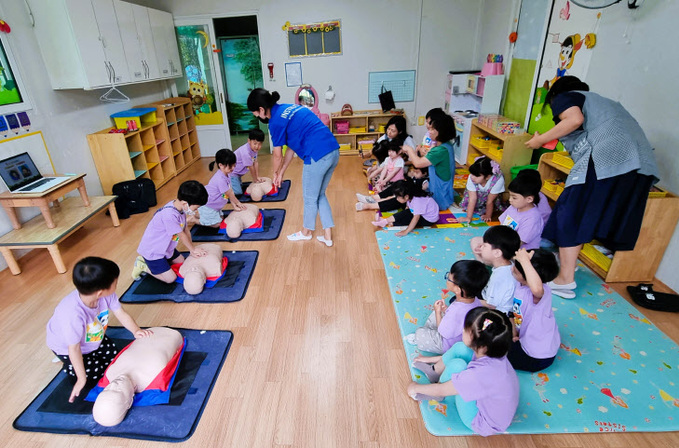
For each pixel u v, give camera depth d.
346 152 5.13
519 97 3.76
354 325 1.96
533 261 1.50
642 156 1.82
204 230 3.02
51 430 1.45
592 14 2.60
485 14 4.55
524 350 1.60
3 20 2.63
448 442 1.37
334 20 4.74
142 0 4.48
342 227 3.04
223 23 5.98
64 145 3.19
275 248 2.74
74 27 2.93
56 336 1.49
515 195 2.12
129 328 1.69
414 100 5.14
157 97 4.89
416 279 2.29
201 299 2.17
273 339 1.88
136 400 1.54
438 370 1.55
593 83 2.62
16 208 2.66
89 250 2.80
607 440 1.36
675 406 1.47
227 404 1.54
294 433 1.42
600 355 1.72
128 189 3.40
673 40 2.00
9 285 2.40
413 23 4.74
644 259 2.16
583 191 1.93
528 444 1.35
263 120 2.53
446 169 3.06
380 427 1.44
